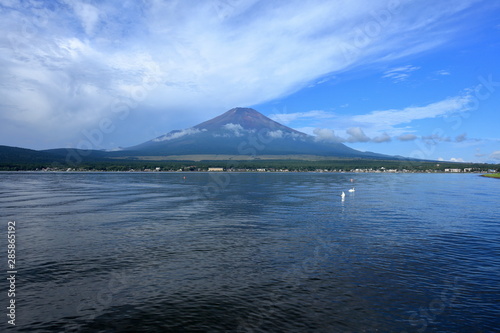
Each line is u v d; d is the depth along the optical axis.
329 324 17.77
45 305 20.05
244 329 17.33
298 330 17.19
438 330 17.25
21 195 83.06
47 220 47.53
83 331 17.30
